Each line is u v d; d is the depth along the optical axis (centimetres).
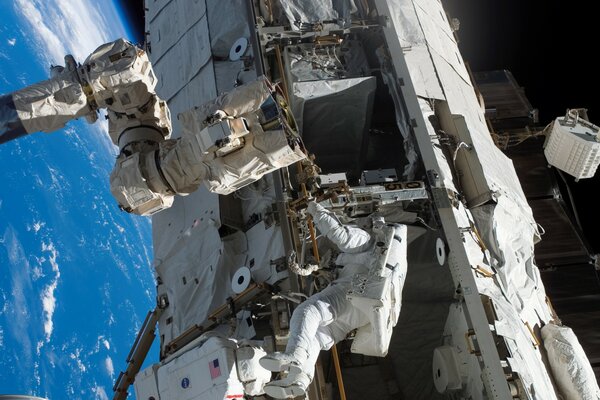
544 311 1073
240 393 678
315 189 926
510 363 795
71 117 691
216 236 1045
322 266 770
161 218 1167
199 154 654
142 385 756
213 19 1348
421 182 955
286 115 650
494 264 993
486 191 1045
